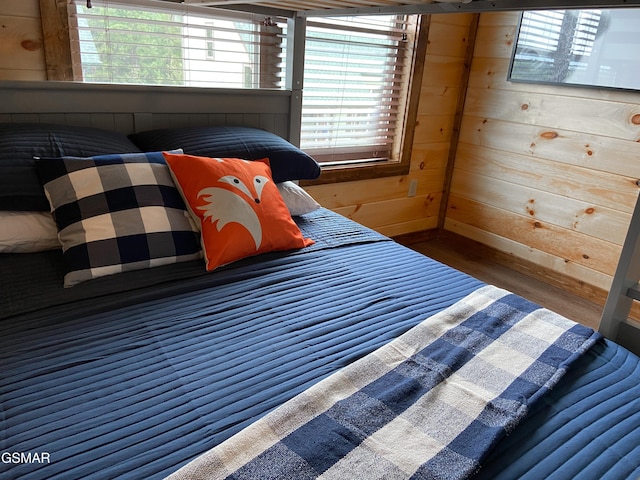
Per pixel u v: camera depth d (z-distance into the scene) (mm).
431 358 1069
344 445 816
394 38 2791
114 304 1223
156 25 1979
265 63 2334
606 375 1071
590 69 2471
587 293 2688
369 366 1027
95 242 1327
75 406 889
